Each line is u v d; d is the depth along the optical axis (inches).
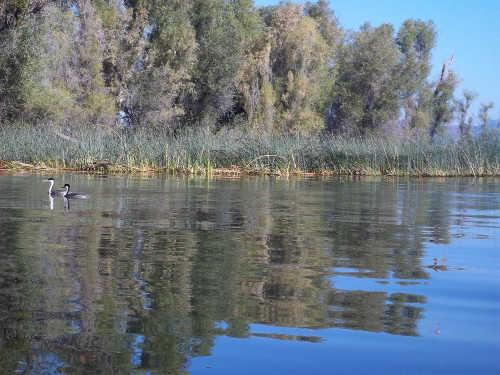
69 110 1651.1
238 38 2080.5
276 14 2230.6
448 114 2603.3
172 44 1939.0
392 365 213.5
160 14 1931.6
